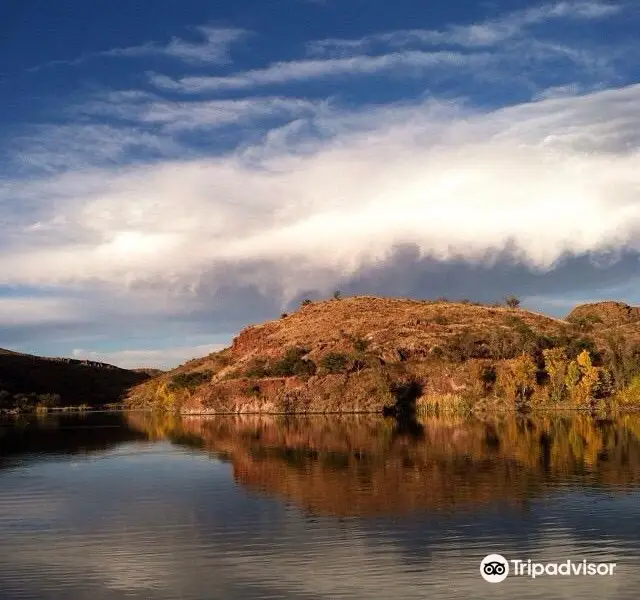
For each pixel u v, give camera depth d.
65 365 197.00
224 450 50.75
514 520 25.19
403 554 21.41
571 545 22.06
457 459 41.50
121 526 25.86
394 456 43.97
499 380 98.44
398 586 18.81
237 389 112.00
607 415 79.62
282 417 93.00
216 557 21.55
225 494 31.72
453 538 23.02
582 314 156.12
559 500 28.39
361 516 26.38
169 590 18.91
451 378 102.62
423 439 54.75
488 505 27.77
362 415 92.44
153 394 155.75
